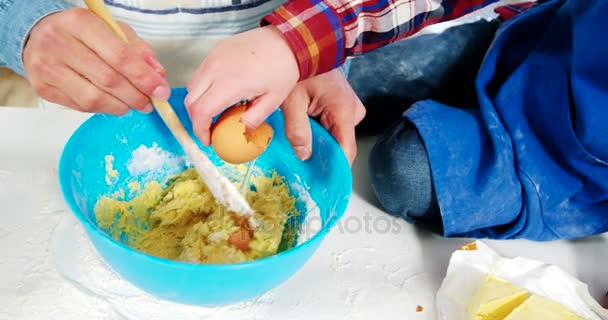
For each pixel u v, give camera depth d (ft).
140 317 2.13
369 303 2.30
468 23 3.71
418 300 2.34
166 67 3.27
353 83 3.28
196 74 1.88
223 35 3.14
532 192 2.66
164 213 2.41
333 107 2.43
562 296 2.32
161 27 3.02
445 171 2.57
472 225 2.65
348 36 2.00
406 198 2.63
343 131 2.40
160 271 1.76
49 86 1.92
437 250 2.63
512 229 2.74
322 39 1.93
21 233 2.36
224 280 1.80
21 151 2.73
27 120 2.90
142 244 2.31
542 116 2.71
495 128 2.66
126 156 2.41
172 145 2.52
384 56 3.38
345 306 2.27
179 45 3.14
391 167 2.64
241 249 2.22
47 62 1.81
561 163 2.70
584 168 2.63
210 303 2.00
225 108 1.85
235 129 1.93
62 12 1.88
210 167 2.01
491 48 3.01
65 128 2.89
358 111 2.57
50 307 2.11
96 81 1.81
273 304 2.23
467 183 2.61
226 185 2.07
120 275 2.07
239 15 3.05
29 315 2.07
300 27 1.89
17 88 4.73
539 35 3.02
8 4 1.97
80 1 2.80
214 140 1.97
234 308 2.20
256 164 2.62
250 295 1.98
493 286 2.21
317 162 2.39
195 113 1.81
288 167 2.54
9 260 2.25
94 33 1.77
